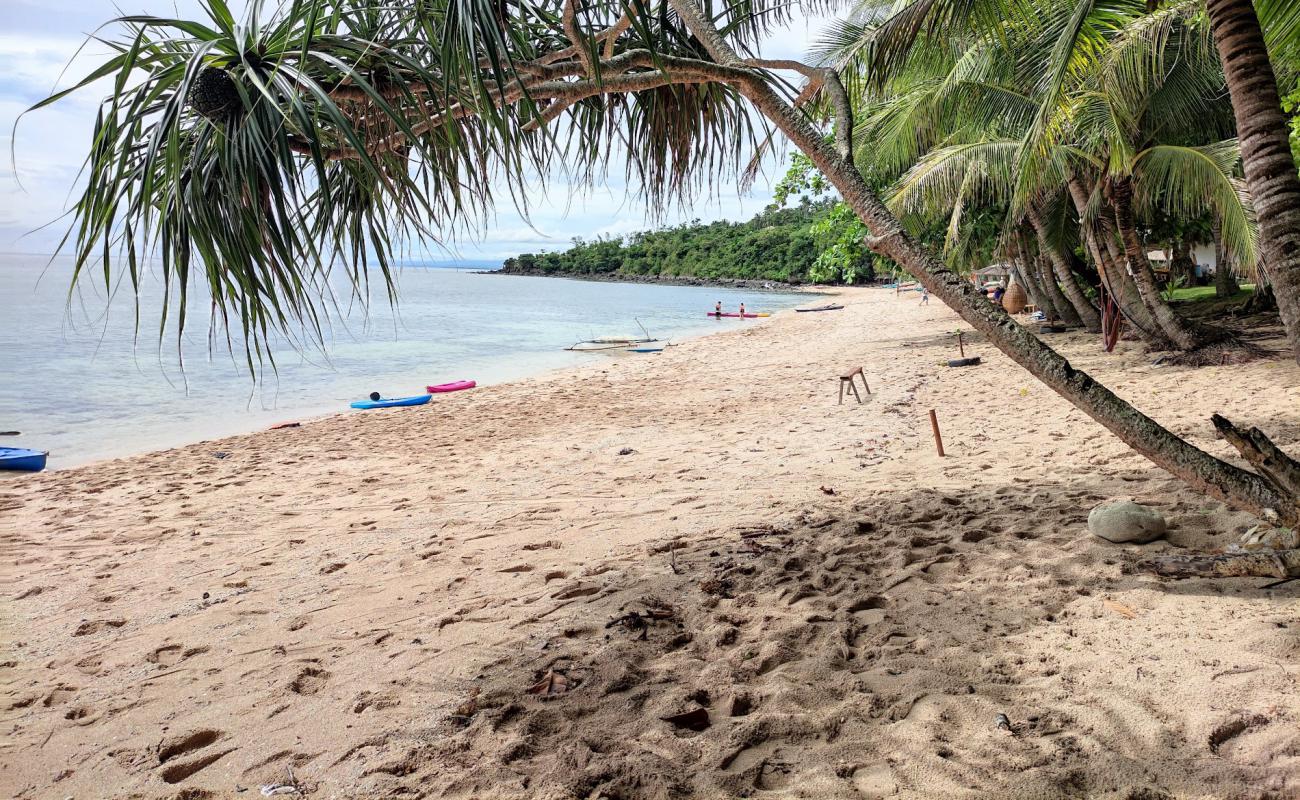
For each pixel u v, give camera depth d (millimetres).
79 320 33312
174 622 4332
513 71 2748
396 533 5898
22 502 7996
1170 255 26875
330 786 2564
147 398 15805
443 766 2609
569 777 2457
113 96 2389
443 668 3385
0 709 3381
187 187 2588
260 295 2627
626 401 13086
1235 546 3740
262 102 2508
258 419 13656
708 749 2590
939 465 6551
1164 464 3619
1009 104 10766
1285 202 3660
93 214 2447
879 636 3336
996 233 16312
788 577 4098
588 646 3469
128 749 2953
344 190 3219
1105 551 4020
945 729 2588
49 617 4543
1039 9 7621
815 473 6730
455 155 3211
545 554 5020
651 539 5109
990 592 3689
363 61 2979
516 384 16531
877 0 10336
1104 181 11391
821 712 2771
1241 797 2135
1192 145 11961
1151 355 11539
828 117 6301
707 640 3445
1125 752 2377
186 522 6805
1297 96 8320
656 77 3564
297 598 4578
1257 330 13039
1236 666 2785
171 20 2461
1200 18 8242
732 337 25859
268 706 3203
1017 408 8906
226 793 2586
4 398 15609
